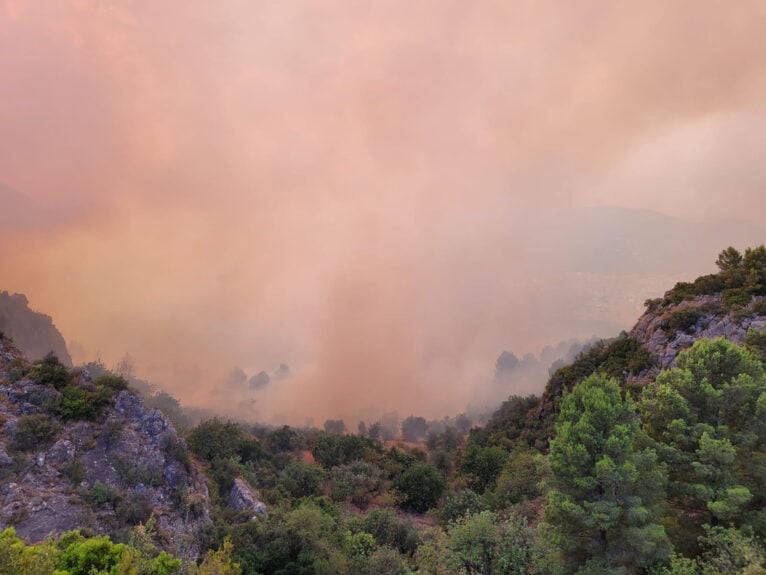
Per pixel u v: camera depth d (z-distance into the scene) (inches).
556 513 871.1
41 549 632.4
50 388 1448.1
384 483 2554.1
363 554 1336.1
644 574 860.6
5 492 1111.6
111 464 1348.4
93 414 1438.2
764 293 2025.1
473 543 1035.3
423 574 1075.3
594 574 786.8
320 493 2309.3
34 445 1273.4
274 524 1409.9
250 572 1179.9
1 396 1370.6
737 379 934.4
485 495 1884.8
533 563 973.2
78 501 1165.7
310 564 1235.9
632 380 2198.6
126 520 1194.0
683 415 977.5
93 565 688.4
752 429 909.8
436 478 2395.4
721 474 860.0
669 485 919.0
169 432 1547.7
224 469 1952.5
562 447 871.7
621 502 811.4
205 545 1278.3
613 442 820.0
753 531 823.7
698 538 826.2
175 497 1390.3
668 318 2290.8
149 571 701.3
